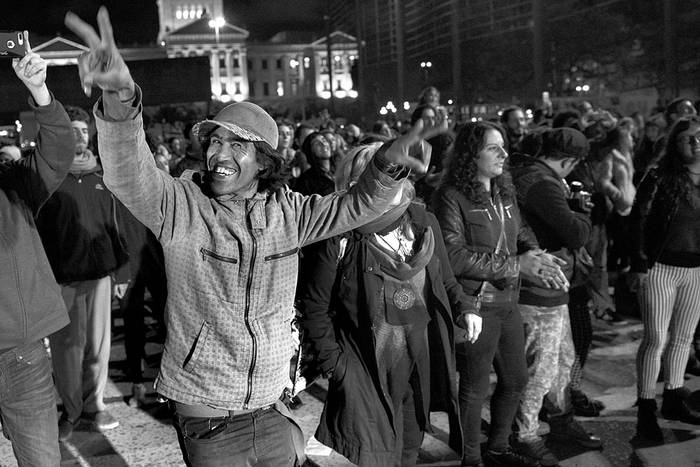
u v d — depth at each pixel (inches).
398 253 128.0
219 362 95.3
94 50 77.7
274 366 97.8
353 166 133.1
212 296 94.3
